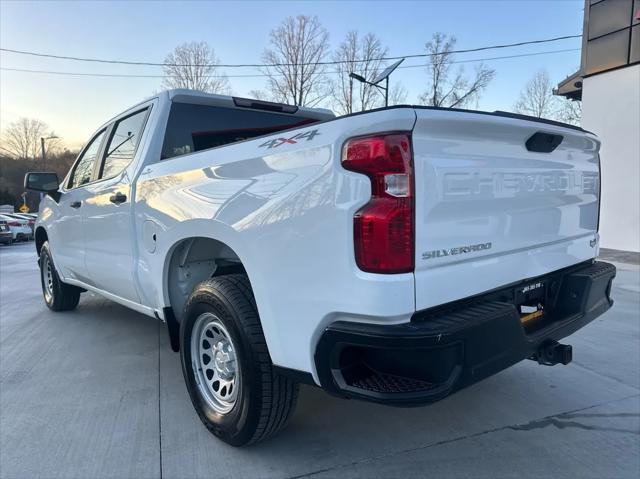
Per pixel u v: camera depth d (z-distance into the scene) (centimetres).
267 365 240
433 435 284
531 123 236
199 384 286
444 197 200
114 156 400
